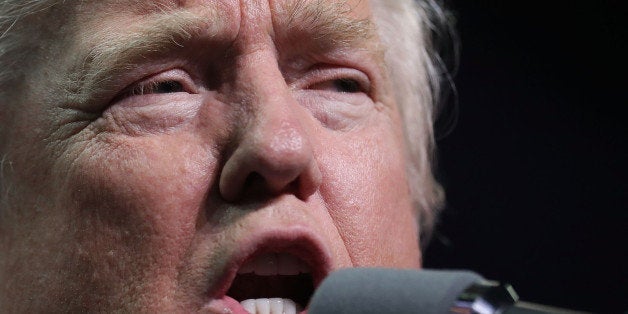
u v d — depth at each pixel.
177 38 2.18
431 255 4.53
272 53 2.25
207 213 2.11
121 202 2.13
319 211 2.19
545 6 4.55
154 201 2.11
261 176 2.08
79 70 2.23
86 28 2.25
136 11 2.23
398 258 2.35
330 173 2.25
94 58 2.21
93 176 2.16
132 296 2.10
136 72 2.20
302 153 2.06
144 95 2.22
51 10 2.29
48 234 2.22
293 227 2.06
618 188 4.49
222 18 2.19
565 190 4.51
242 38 2.21
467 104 4.55
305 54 2.33
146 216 2.11
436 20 3.41
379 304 1.28
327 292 1.33
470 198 4.54
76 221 2.17
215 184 2.13
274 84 2.18
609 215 4.46
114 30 2.21
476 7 4.56
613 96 4.50
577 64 4.55
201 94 2.23
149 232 2.10
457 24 4.53
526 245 4.50
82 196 2.17
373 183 2.32
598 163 4.50
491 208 4.53
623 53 4.50
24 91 2.32
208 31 2.18
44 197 2.25
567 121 4.54
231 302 2.05
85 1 2.26
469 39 4.54
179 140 2.16
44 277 2.21
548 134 4.54
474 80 4.56
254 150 2.04
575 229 4.48
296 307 2.17
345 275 1.35
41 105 2.28
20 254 2.27
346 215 2.23
